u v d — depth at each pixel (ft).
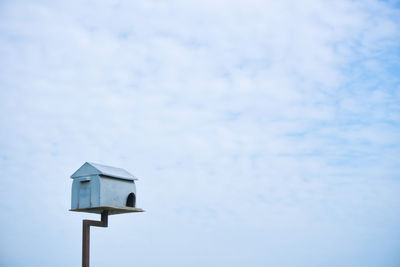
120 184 23.77
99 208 22.74
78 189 23.02
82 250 21.85
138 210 24.06
